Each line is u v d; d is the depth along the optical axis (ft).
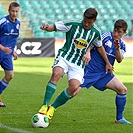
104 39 63.98
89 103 85.71
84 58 59.26
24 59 217.56
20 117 67.62
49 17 268.62
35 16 266.57
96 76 64.23
